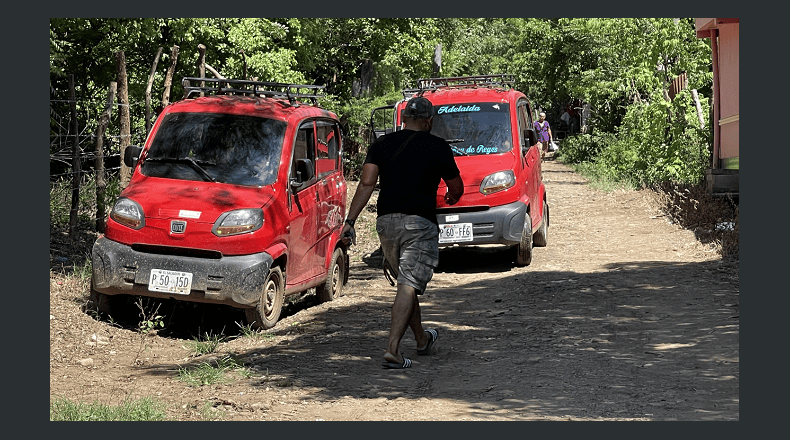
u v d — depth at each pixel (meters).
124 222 8.29
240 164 8.70
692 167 20.92
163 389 6.29
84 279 9.33
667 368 6.64
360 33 28.14
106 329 8.16
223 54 19.41
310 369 6.78
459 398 5.96
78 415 5.39
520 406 5.74
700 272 10.64
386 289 10.66
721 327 7.78
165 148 8.90
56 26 17.42
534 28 39.25
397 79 29.34
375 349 7.47
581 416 5.46
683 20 22.25
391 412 5.61
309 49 23.53
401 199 6.76
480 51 46.31
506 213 11.50
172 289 8.03
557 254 13.08
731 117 16.80
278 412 5.62
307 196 9.15
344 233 6.87
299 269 9.03
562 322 8.36
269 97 10.22
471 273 11.80
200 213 8.16
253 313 8.19
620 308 8.89
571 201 20.27
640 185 21.66
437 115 12.39
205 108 9.20
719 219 14.77
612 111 34.25
